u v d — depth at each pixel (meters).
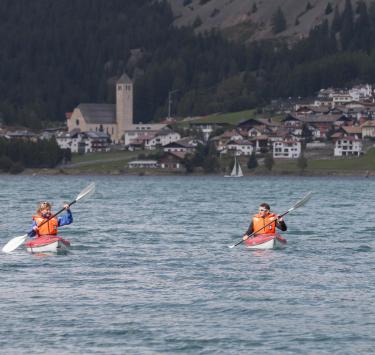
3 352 60.94
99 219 173.50
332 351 61.09
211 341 63.44
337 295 78.50
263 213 114.94
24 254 106.69
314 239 128.62
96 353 60.88
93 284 84.38
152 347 62.16
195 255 107.12
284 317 70.12
